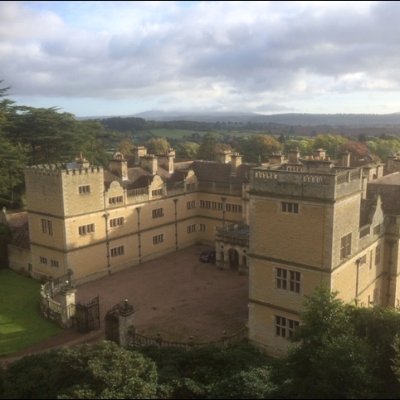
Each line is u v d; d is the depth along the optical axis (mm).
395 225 43594
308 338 25141
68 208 53438
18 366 24531
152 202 64625
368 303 42062
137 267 62312
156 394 22625
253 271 38281
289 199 35188
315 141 147500
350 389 21578
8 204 76688
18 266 60688
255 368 27188
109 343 24359
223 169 71875
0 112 78812
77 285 55219
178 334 42281
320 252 34344
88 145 96500
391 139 163875
